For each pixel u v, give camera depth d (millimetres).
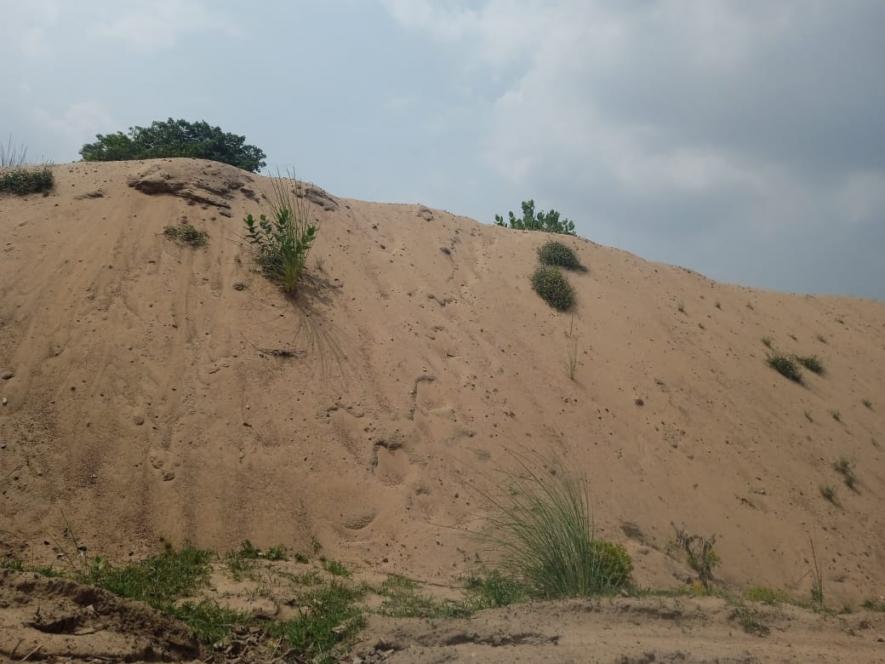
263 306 11344
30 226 11047
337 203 15406
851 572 11711
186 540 8039
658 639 5473
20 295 9766
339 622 6004
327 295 12367
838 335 20688
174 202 12445
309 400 10312
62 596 4961
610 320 15891
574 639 5371
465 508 9906
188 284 11062
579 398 13211
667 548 10688
